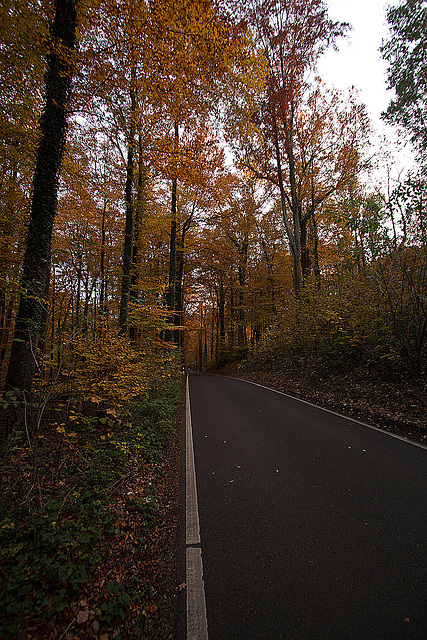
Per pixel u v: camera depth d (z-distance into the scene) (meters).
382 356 6.80
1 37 4.33
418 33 9.30
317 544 2.30
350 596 1.80
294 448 4.32
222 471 3.73
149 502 3.04
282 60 12.42
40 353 4.13
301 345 11.79
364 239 7.51
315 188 15.46
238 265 20.12
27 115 5.43
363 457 3.87
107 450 3.86
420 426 4.80
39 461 3.30
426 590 1.82
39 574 1.90
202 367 37.03
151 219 11.34
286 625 1.63
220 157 11.21
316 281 12.47
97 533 2.42
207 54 5.09
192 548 2.34
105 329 5.39
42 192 4.69
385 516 2.61
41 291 4.49
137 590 2.02
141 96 6.33
